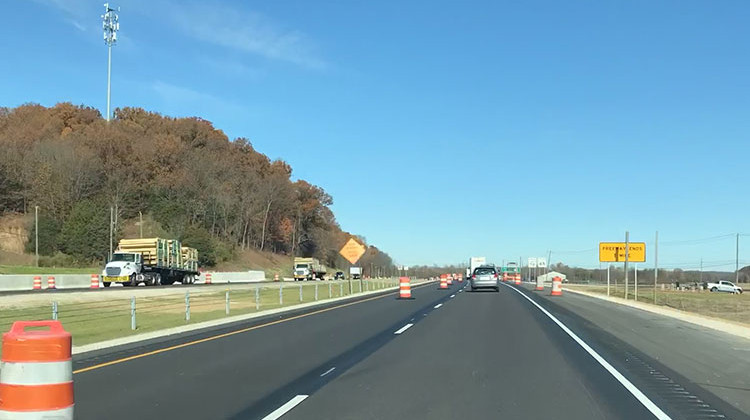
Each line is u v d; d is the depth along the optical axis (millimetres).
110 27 95688
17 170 86125
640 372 11859
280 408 8586
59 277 52719
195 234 90250
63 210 83188
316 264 95125
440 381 10727
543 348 15266
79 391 9695
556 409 8641
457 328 20109
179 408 8547
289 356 13664
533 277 140375
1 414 6098
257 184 112875
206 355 13797
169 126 107750
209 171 101312
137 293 40094
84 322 24359
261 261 110250
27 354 6184
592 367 12398
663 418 8164
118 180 88062
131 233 87312
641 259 60938
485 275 50969
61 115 102188
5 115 102625
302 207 132625
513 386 10305
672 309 36969
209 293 45312
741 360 13883
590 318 25625
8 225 82500
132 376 11078
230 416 8094
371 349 14875
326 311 28078
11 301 30609
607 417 8203
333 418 8031
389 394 9594
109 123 95750
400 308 30062
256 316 25422
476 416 8203
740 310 46906
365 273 142500
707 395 9727
